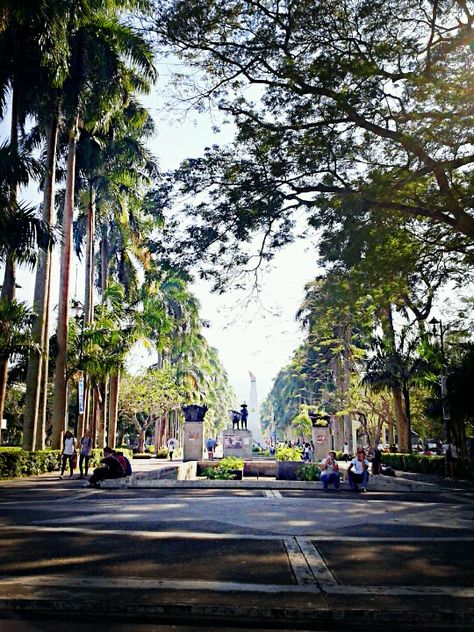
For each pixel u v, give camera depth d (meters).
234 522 10.25
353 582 6.18
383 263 14.78
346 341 39.81
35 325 23.12
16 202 18.31
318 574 6.48
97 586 5.90
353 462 17.58
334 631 5.11
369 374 34.56
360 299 17.44
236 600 5.50
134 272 35.53
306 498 14.77
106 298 33.88
